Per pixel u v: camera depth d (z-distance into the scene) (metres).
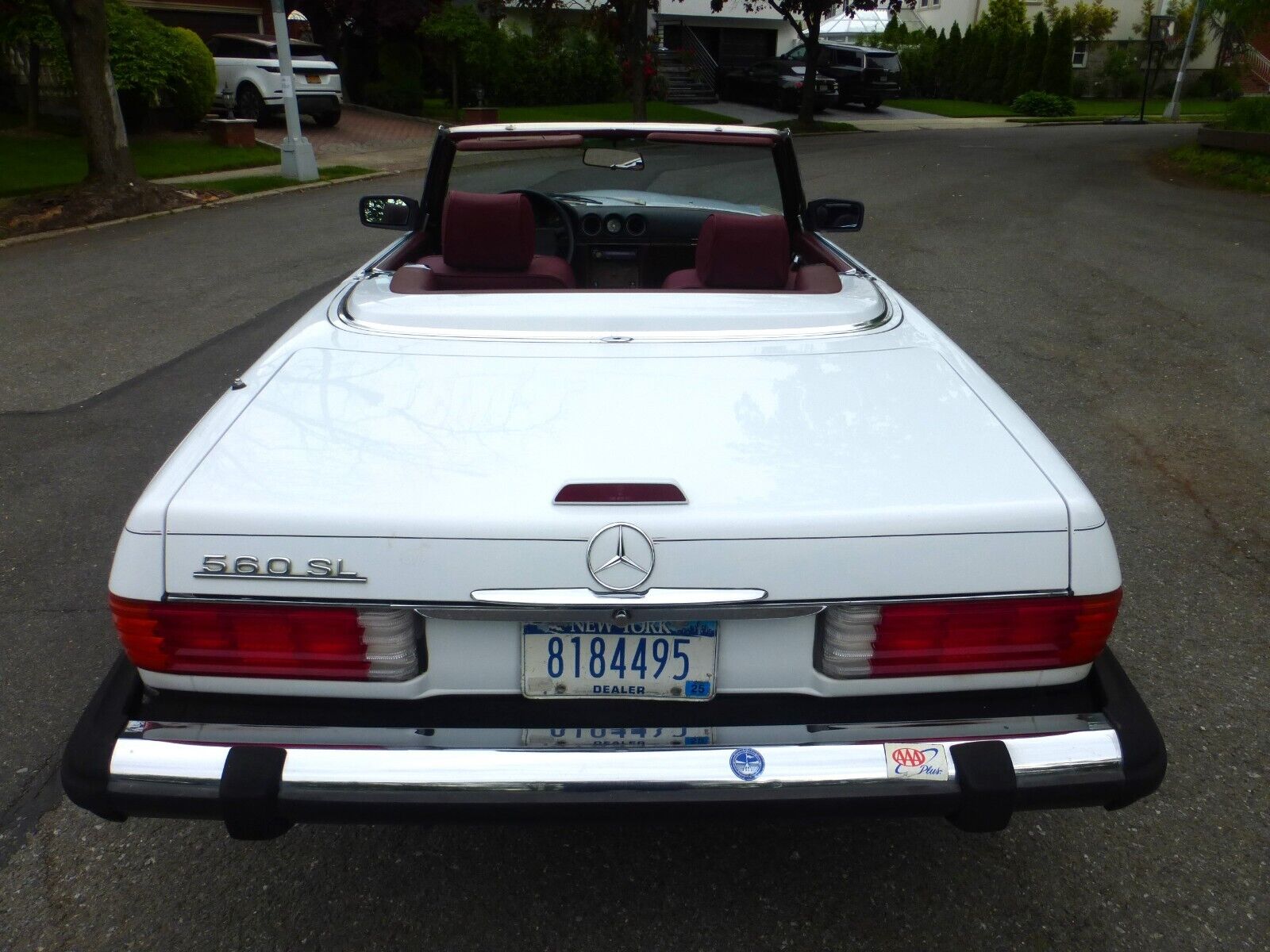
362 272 3.12
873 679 1.87
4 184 12.29
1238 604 3.54
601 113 23.56
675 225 4.06
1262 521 4.15
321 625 1.83
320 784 1.81
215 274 8.38
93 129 11.30
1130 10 37.09
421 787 1.81
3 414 5.27
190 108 16.89
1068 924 2.25
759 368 2.36
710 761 1.83
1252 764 2.74
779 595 1.81
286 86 13.55
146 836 2.51
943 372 2.40
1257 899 2.31
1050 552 1.84
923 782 1.83
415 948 2.20
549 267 3.28
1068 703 1.95
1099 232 10.23
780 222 3.03
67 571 3.75
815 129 23.91
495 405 2.17
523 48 24.34
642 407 2.16
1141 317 7.07
